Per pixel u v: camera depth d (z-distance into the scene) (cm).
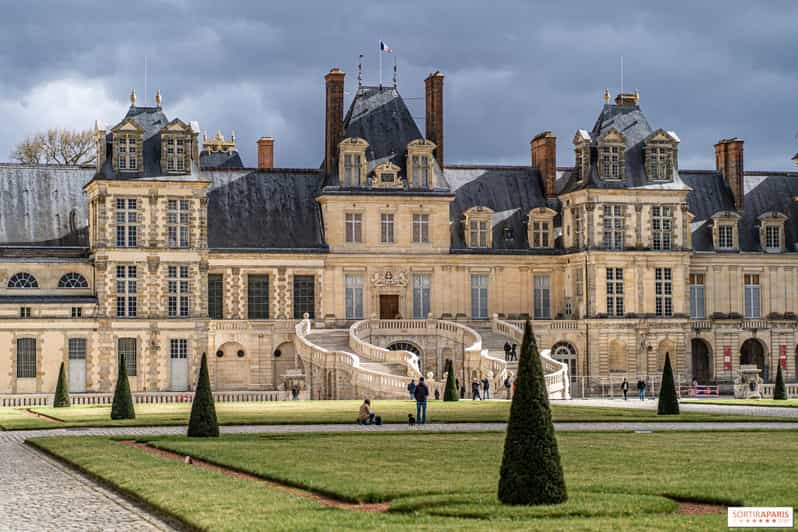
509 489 3078
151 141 10850
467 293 11781
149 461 4231
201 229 10806
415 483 3512
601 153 11694
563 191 12019
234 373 11138
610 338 11581
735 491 3284
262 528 2769
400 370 9856
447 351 11138
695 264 12094
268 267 11300
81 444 5019
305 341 10456
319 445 4841
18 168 11262
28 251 10850
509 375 9650
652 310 11719
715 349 12044
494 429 5853
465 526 2761
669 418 6669
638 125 12019
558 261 11994
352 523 2822
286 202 11675
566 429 5797
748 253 12212
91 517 3159
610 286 11644
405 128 11938
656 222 11762
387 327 11125
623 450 4528
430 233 11706
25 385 10406
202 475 3775
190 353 10762
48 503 3412
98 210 10581
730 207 12481
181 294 10769
